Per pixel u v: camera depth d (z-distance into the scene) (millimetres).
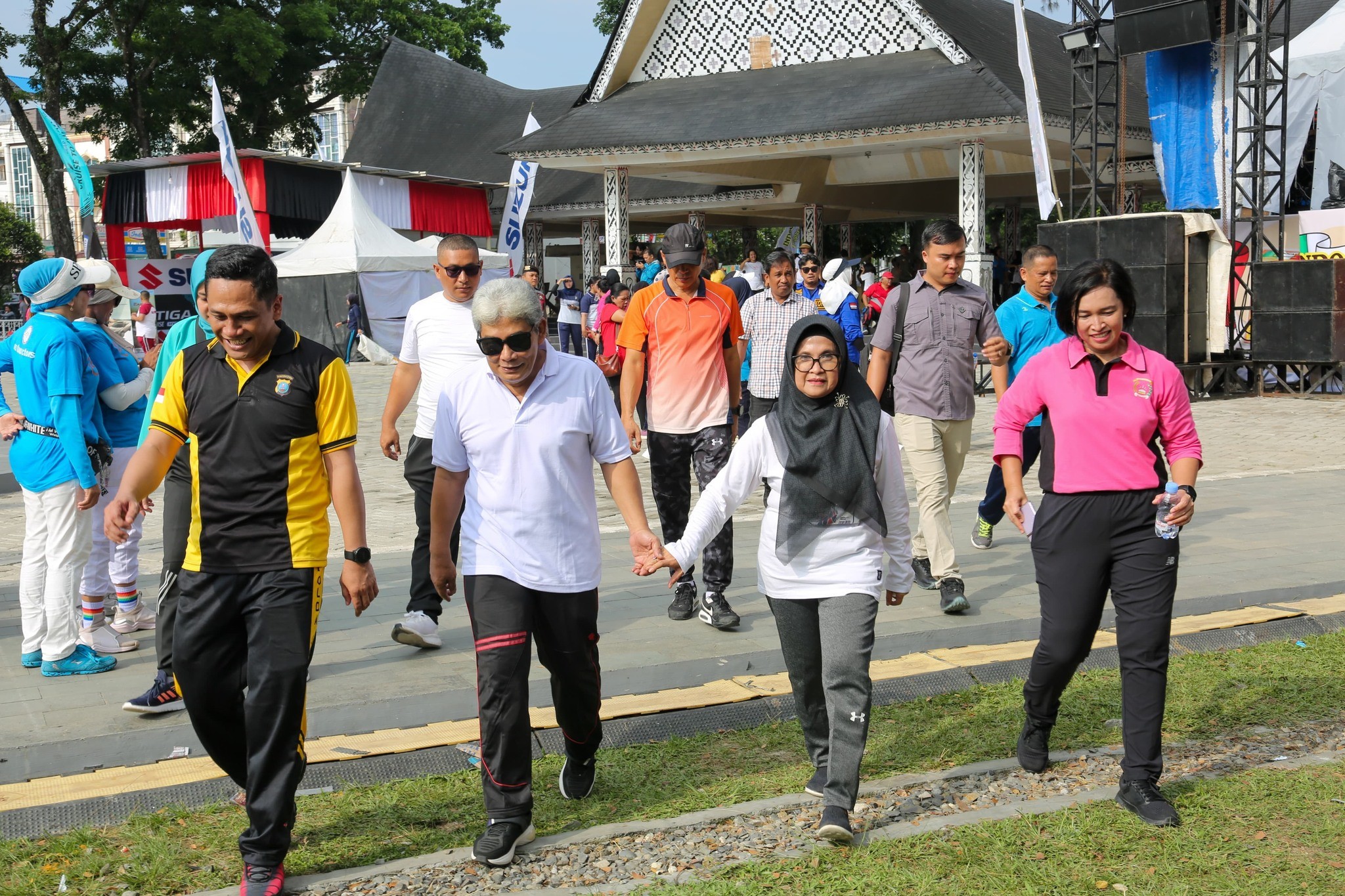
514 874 3510
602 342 13797
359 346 25359
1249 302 18359
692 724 4785
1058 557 4031
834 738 3664
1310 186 21188
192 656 3500
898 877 3369
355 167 26875
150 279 25453
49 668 5258
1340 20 19703
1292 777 4066
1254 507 9055
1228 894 3254
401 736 4586
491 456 3715
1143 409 3918
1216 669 5355
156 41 34812
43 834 3854
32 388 5125
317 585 3525
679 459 6066
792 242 39594
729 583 5977
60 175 34406
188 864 3617
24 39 33938
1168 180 20266
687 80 25719
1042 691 4148
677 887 3326
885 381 6426
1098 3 18781
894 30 23203
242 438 3441
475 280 5664
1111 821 3732
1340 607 6270
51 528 5234
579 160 24078
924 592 6656
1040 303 6863
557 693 3930
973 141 21062
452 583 4031
